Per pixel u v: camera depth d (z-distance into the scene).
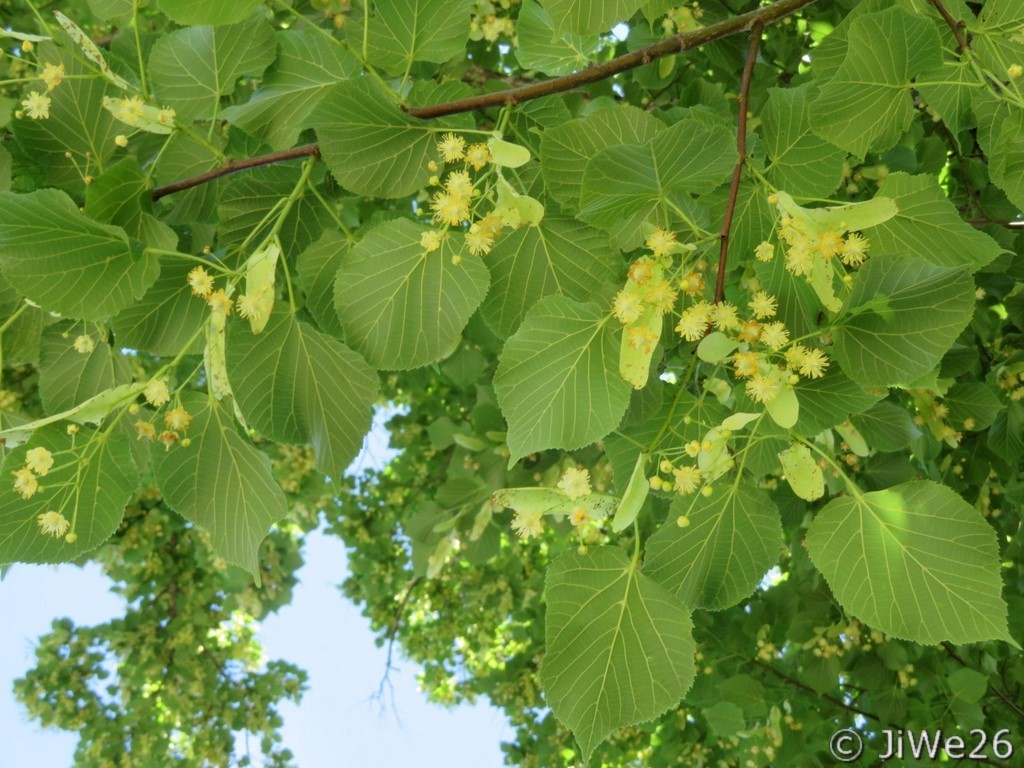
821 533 0.80
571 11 0.79
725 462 0.80
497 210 0.82
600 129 0.85
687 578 0.82
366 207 1.69
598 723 0.79
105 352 0.92
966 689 1.40
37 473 0.81
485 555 1.80
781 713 1.58
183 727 2.39
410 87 0.90
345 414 0.87
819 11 1.32
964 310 0.78
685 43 0.89
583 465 1.56
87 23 1.66
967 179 1.24
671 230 0.86
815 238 0.79
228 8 0.81
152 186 0.89
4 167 0.93
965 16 0.88
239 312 0.85
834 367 0.82
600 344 0.81
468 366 1.70
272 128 0.91
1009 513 1.44
